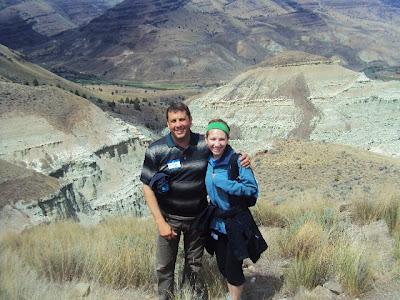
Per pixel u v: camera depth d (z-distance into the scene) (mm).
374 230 9539
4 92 70438
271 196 26172
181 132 6016
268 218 12039
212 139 5945
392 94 132875
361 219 10492
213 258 7711
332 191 25203
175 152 6109
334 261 7223
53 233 11703
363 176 29594
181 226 6371
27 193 39844
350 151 38500
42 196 40438
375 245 8492
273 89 152875
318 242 8148
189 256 6602
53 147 66000
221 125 5945
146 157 6215
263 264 7949
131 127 76625
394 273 6875
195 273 6676
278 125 137875
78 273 7375
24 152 63812
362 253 7262
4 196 38156
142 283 7328
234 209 5988
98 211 55906
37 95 72625
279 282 7094
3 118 66062
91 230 12430
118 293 6836
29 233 12500
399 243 7934
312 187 28078
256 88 157125
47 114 69375
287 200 21094
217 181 5934
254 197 6004
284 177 31734
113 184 66125
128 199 60688
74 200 48312
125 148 72375
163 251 6441
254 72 165000
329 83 148500
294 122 137375
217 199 6023
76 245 8477
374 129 124375
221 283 6914
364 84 139375
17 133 65188
